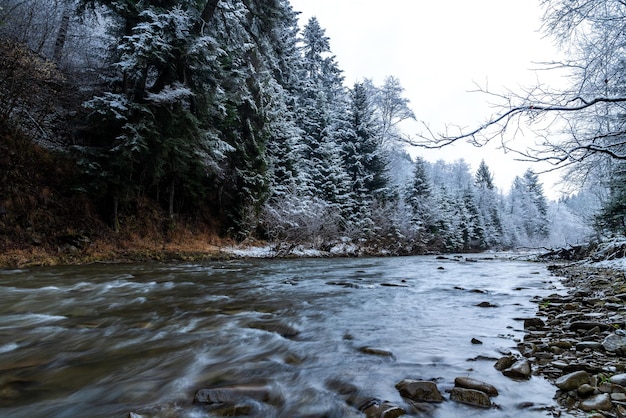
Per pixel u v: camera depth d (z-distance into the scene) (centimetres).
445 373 266
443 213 4122
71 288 662
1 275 795
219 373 271
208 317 463
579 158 345
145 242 1340
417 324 432
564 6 400
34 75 1092
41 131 1202
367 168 3219
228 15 1445
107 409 211
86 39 1641
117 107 1101
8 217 988
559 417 193
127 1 1163
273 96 2017
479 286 791
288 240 2056
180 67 1251
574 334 355
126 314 475
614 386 219
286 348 336
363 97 3278
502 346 336
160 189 1579
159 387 244
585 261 1356
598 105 410
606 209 1404
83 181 1185
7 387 243
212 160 1452
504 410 205
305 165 2603
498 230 5847
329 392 235
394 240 3055
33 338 361
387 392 233
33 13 1257
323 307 538
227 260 1455
